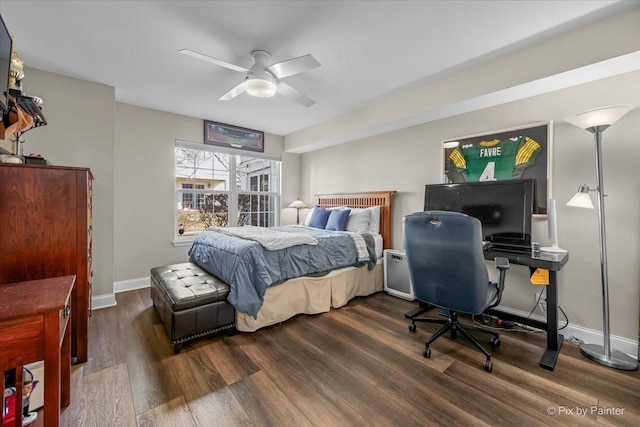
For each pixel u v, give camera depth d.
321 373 1.76
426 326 2.48
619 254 2.05
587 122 1.88
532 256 1.97
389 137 3.70
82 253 1.79
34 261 1.64
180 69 2.50
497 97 2.45
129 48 2.16
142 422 1.34
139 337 2.21
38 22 1.83
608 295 2.07
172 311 1.98
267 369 1.79
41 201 1.65
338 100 3.27
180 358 1.92
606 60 1.81
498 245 2.42
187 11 1.73
